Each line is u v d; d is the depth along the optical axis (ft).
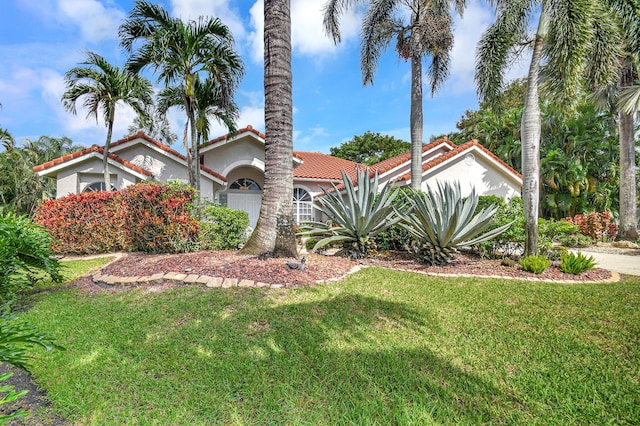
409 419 7.72
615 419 7.82
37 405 8.57
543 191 79.77
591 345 11.61
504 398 8.64
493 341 11.87
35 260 17.34
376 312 14.42
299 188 62.85
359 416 7.84
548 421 7.76
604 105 53.83
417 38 42.73
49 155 96.99
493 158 50.55
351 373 9.68
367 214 26.63
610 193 75.82
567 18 24.75
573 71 25.07
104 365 10.23
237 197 60.08
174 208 27.91
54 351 11.09
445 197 25.31
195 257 22.71
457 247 25.55
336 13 45.65
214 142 52.31
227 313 13.83
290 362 10.21
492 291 18.17
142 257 26.27
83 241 32.19
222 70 41.32
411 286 18.78
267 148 22.74
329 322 13.16
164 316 13.74
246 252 23.02
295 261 21.34
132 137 48.34
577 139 75.87
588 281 21.66
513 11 28.53
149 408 8.26
